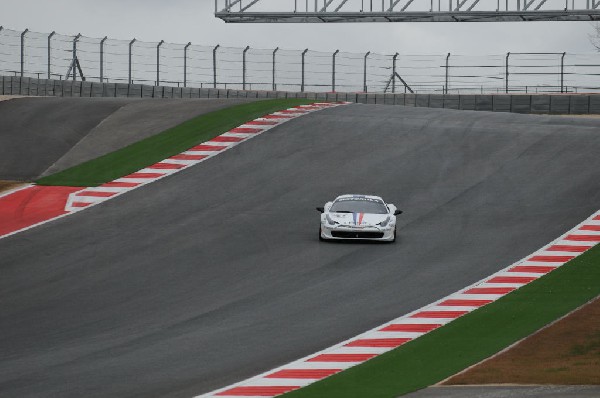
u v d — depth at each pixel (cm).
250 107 16588
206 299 7581
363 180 12631
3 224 10744
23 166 13838
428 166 13225
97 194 12069
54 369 5619
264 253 9262
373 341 6234
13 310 7362
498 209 11250
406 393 4916
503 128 15188
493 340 6138
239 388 5125
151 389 5125
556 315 6731
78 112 16900
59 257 9219
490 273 8344
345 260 8912
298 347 6119
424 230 10325
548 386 4991
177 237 10000
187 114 16212
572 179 12438
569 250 9219
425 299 7450
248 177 12738
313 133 14775
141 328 6706
